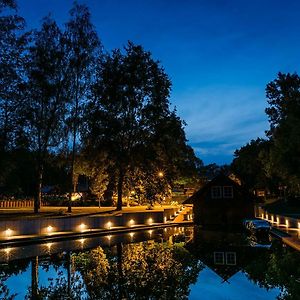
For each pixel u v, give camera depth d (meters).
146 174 57.81
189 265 25.50
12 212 54.12
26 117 43.28
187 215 60.38
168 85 59.62
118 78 56.84
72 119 51.12
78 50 50.03
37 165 52.34
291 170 48.16
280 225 49.22
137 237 42.06
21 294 19.00
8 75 41.06
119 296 18.55
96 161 57.06
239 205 56.75
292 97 52.66
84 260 27.58
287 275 21.75
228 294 18.50
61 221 40.41
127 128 56.91
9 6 40.47
